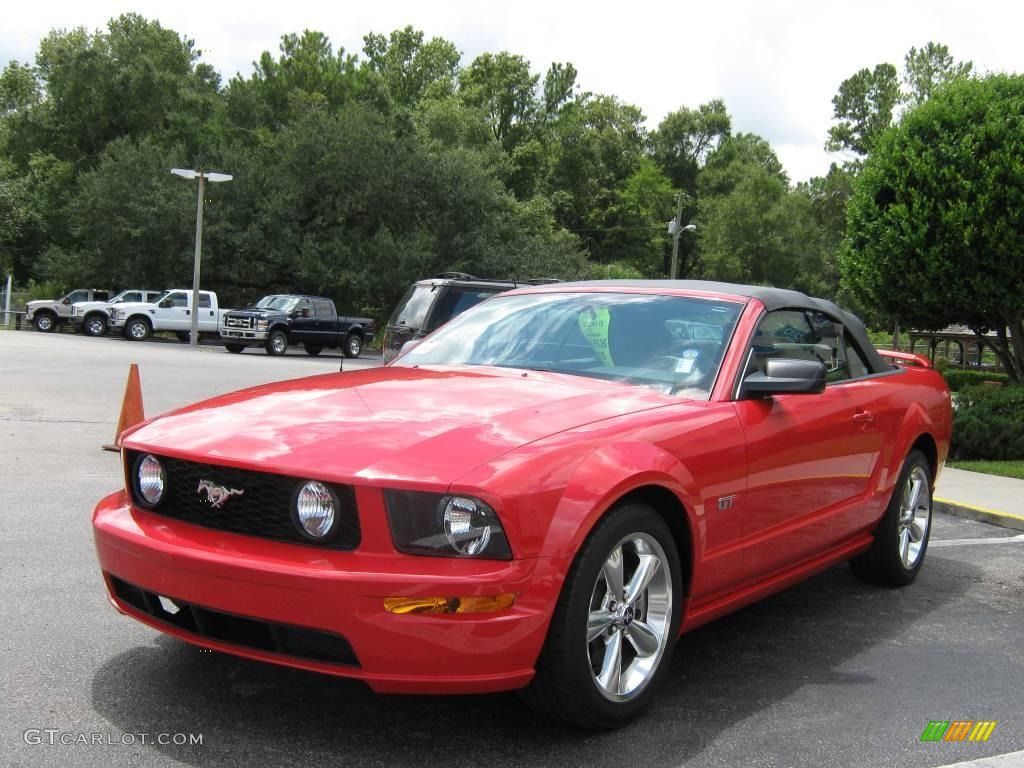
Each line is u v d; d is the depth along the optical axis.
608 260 83.75
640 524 3.24
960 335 31.08
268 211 41.56
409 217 44.78
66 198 49.91
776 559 4.13
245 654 2.95
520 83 79.69
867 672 4.02
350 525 2.85
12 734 3.04
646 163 86.12
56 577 4.80
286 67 60.41
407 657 2.74
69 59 53.38
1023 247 11.38
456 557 2.81
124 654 3.80
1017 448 10.92
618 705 3.23
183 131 52.41
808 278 77.06
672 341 4.16
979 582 5.70
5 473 7.62
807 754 3.17
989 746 3.29
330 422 3.24
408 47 79.19
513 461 2.95
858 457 4.75
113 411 11.86
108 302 34.78
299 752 3.01
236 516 3.02
